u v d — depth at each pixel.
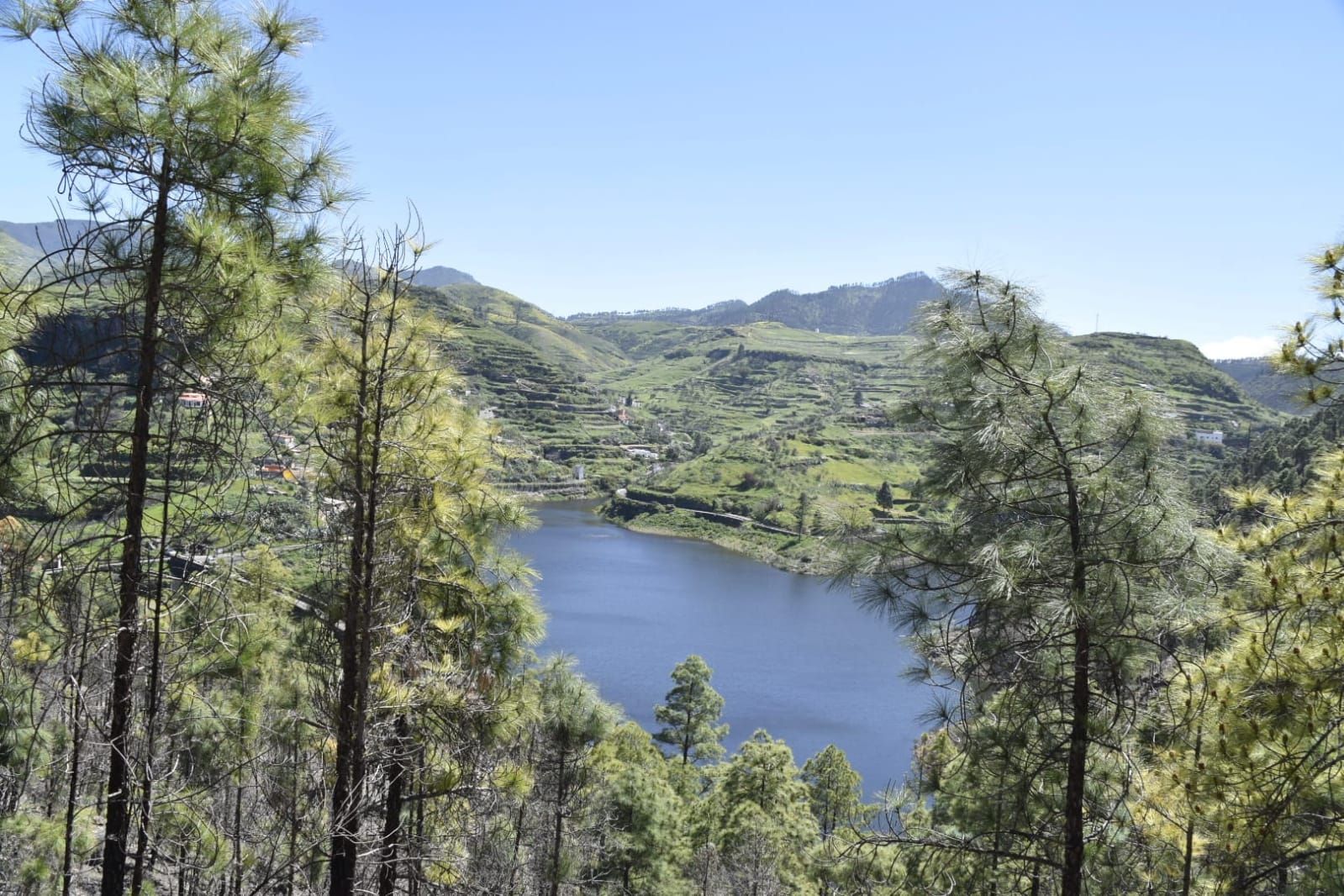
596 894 23.98
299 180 8.02
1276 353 8.49
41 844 12.06
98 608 7.46
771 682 75.38
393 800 10.54
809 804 44.97
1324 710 8.21
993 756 9.33
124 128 6.97
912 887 10.50
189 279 7.31
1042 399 8.88
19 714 7.87
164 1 7.35
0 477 7.68
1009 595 8.05
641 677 75.38
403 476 9.85
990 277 9.20
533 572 11.73
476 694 10.70
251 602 9.36
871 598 9.60
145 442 7.38
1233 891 8.80
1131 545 8.54
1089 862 9.94
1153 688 9.34
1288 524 8.69
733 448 195.88
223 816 11.82
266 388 8.68
